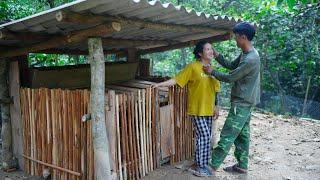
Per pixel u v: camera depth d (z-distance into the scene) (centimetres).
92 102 347
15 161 456
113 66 506
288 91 1032
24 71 442
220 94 1018
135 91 405
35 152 430
